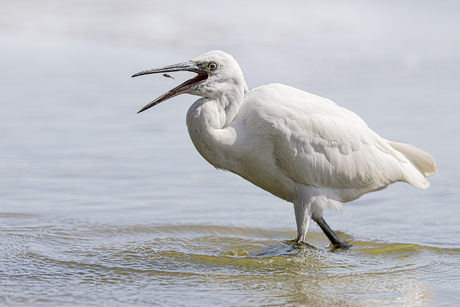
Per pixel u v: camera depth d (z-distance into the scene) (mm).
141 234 10539
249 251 9984
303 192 10086
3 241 9781
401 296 7789
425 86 22828
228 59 9406
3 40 26891
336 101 20391
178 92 9414
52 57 25359
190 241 10266
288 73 24391
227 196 12875
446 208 12062
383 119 18328
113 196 12609
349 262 9328
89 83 22062
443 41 31047
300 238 10203
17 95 20219
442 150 15516
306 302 7535
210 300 7543
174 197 12688
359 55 28234
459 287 8125
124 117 18594
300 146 9656
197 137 9445
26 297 7547
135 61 25422
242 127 9617
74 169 14227
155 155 15484
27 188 12852
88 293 7723
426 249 9922
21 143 15906
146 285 8062
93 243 9914
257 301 7535
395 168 10320
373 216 11703
